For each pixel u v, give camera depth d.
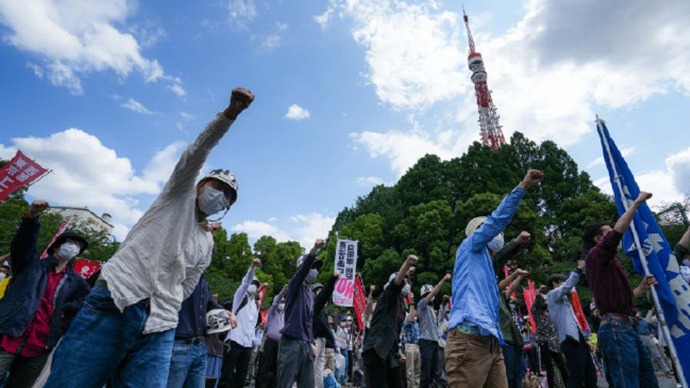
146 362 2.21
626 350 3.64
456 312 3.03
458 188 35.84
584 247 4.61
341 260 9.27
